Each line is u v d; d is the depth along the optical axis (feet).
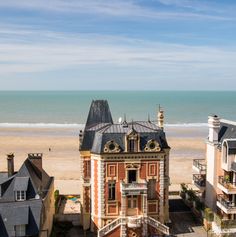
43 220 167.73
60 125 646.74
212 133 209.77
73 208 238.27
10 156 188.85
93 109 221.87
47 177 208.64
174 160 372.58
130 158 192.34
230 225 187.62
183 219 214.69
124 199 189.37
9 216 155.53
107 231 186.91
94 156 193.67
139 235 190.39
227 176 200.85
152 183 197.06
